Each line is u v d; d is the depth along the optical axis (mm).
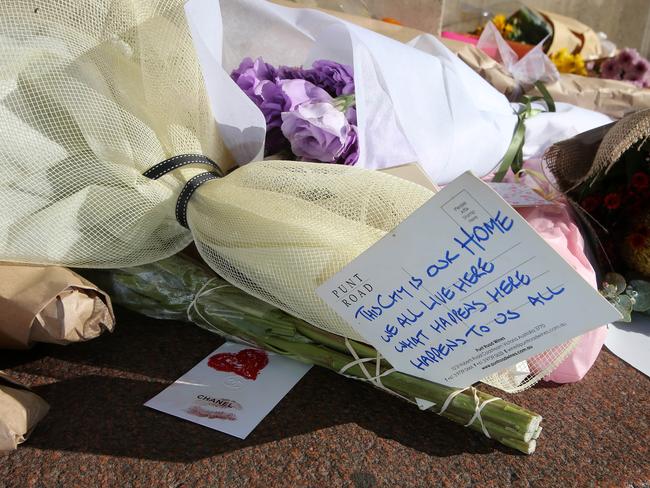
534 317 683
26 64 871
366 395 913
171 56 952
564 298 648
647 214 1191
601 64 2566
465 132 1312
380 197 854
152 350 990
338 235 829
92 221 947
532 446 812
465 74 1418
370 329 791
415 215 653
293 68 1299
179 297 1012
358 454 801
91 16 895
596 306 636
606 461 821
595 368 1040
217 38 1059
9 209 911
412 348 793
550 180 1244
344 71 1247
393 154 1200
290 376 938
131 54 931
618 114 1861
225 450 793
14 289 863
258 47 1408
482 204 615
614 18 3979
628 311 1149
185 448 793
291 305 877
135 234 963
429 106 1271
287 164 933
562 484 777
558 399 946
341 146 1108
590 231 1198
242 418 846
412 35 1597
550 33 2451
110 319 923
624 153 1206
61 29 884
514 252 636
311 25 1314
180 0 932
